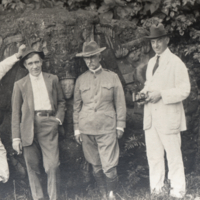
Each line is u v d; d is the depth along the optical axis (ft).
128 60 17.07
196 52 18.47
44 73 15.15
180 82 14.84
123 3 19.24
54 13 15.87
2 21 16.56
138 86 16.94
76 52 15.76
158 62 15.37
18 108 14.98
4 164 15.14
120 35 17.07
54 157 15.02
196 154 18.07
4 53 16.02
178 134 15.26
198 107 18.01
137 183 17.17
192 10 18.89
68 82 15.67
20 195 16.35
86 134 15.21
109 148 15.14
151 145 15.48
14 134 14.90
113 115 15.28
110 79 15.30
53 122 15.03
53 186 15.01
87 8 19.57
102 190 15.81
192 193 15.89
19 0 18.72
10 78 15.94
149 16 19.20
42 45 15.49
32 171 15.17
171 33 18.62
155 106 15.17
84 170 16.39
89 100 15.21
